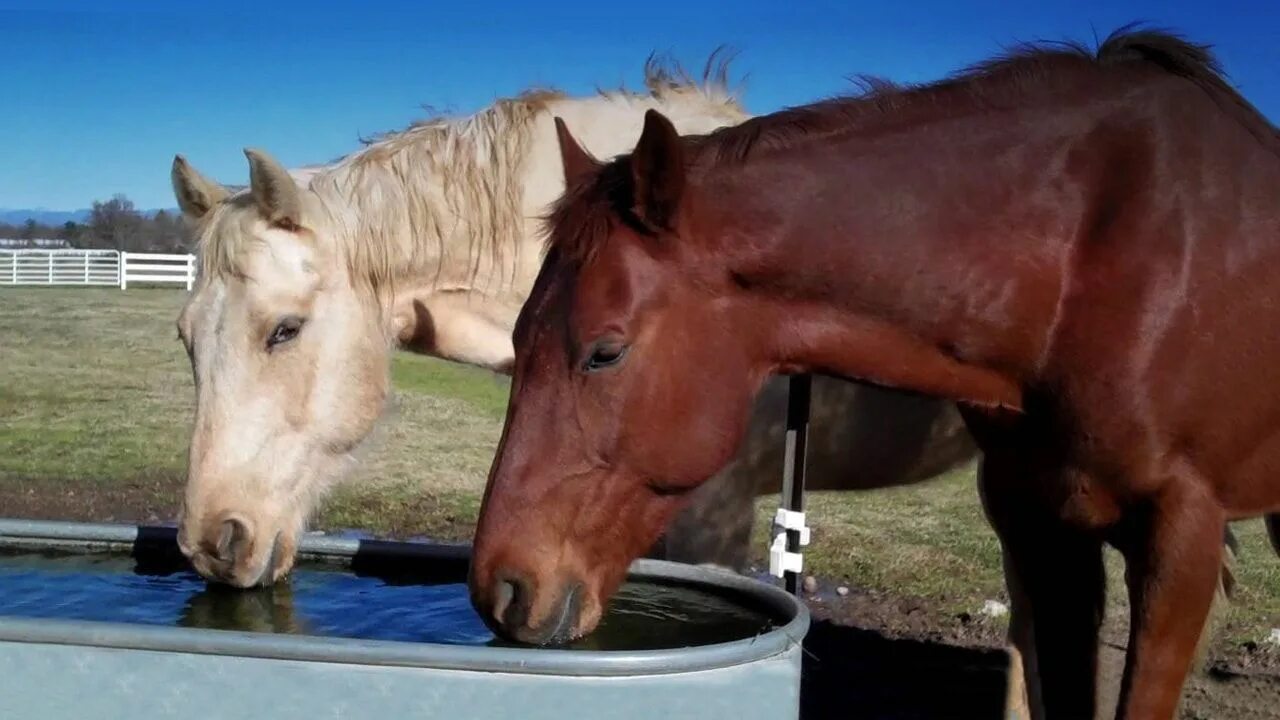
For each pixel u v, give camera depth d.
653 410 2.24
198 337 3.18
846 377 2.46
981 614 4.95
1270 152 2.51
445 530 6.18
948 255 2.37
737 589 2.65
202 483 3.11
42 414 9.83
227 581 3.12
